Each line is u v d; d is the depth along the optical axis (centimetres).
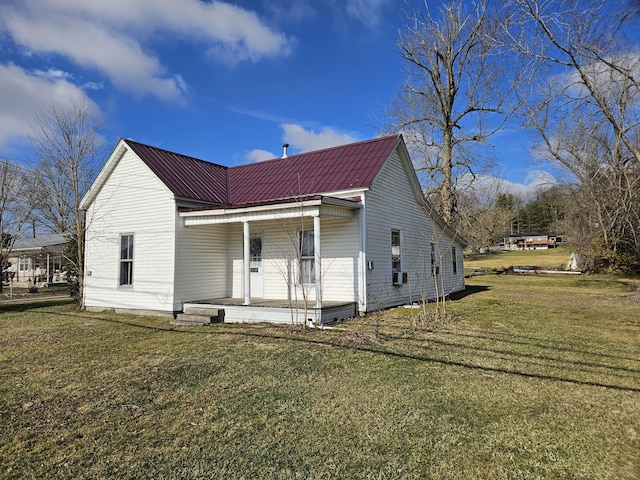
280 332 846
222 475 302
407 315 1058
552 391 478
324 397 461
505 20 1169
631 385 499
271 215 984
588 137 1412
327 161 1297
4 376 567
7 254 2212
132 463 321
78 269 1385
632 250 2466
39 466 319
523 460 322
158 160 1241
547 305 1262
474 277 2773
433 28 2209
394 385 498
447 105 2306
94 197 1309
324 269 1108
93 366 613
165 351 701
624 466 313
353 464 316
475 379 521
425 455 330
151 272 1148
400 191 1311
